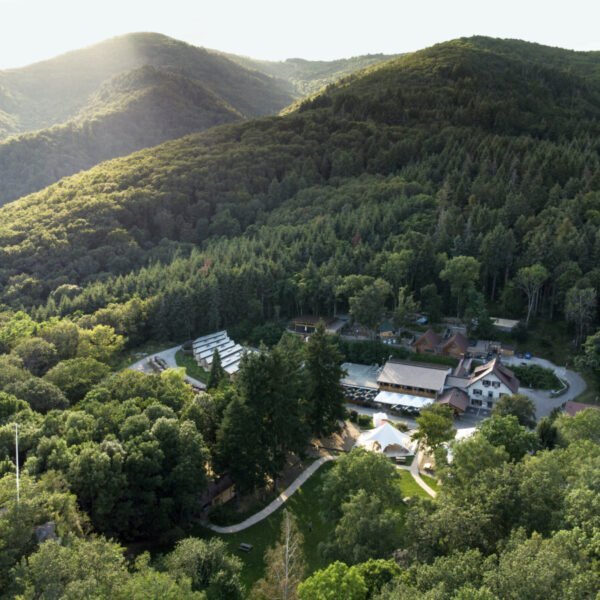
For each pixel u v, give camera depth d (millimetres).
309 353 89000
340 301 136250
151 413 70750
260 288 140750
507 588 33438
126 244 177250
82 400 79625
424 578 37312
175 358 126938
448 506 47656
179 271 149375
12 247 166875
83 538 48375
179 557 48156
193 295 136500
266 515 71812
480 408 104062
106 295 142375
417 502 57312
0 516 44312
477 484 51094
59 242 170500
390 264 131250
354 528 50188
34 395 80188
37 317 134125
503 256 132000
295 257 149875
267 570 53188
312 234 158250
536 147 179000
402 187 172250
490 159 178000
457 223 143875
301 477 81062
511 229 135375
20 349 104688
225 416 72812
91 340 116625
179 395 81250
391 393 105625
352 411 100938
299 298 136750
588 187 146000
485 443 57531
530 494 46062
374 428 94188
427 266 135375
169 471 65500
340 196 181125
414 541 46469
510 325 125312
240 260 151875
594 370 107250
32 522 44812
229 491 75562
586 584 32062
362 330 132250
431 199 161625
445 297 134750
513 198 146125
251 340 132125
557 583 33000
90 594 35781
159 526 62438
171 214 197125
